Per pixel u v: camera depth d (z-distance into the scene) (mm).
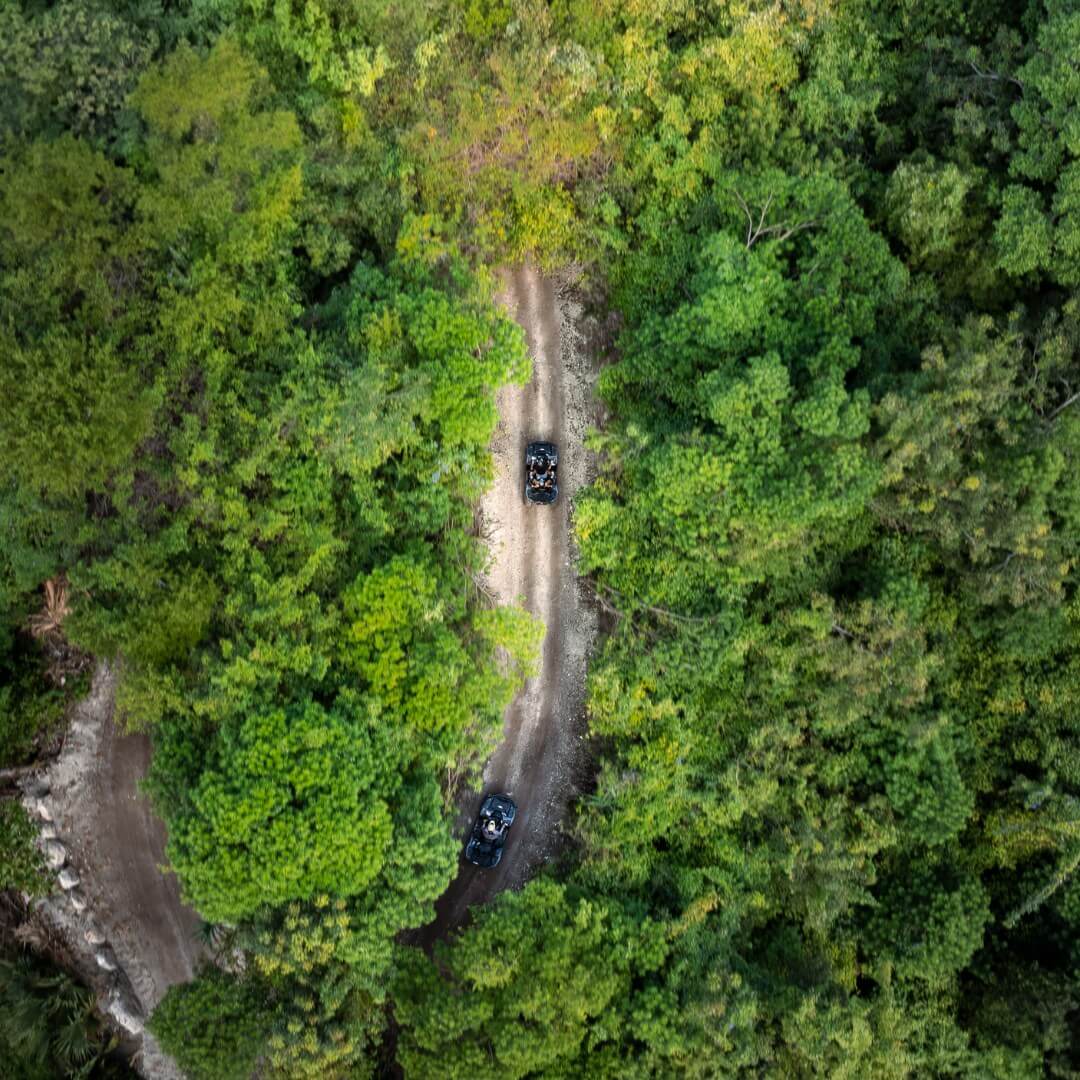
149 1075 37969
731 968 34750
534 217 36188
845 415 31156
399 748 32625
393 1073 36281
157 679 31250
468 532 37719
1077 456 32000
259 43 33469
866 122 37406
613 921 33719
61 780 37438
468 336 33531
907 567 35719
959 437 32438
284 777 29875
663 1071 32375
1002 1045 35406
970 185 34938
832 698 34844
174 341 31719
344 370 32281
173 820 30812
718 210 36438
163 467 31938
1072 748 35719
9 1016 34938
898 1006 35625
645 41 35500
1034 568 33031
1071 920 35531
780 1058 33500
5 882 36625
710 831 36781
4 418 29250
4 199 28875
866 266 34562
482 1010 31000
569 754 38781
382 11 32500
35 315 30250
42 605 37062
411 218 33906
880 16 37438
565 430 39344
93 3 30797
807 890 35438
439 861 31656
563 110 34688
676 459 33000
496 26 34344
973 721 37094
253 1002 31562
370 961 31188
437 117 34000
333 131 33688
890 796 35469
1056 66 32094
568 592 39031
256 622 31906
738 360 34688
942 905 34969
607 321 39594
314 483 32906
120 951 37562
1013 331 33781
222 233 31562
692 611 36406
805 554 35562
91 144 30719
